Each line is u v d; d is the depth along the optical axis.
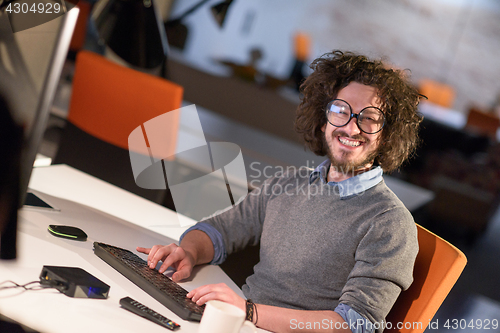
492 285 3.57
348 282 1.05
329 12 8.16
